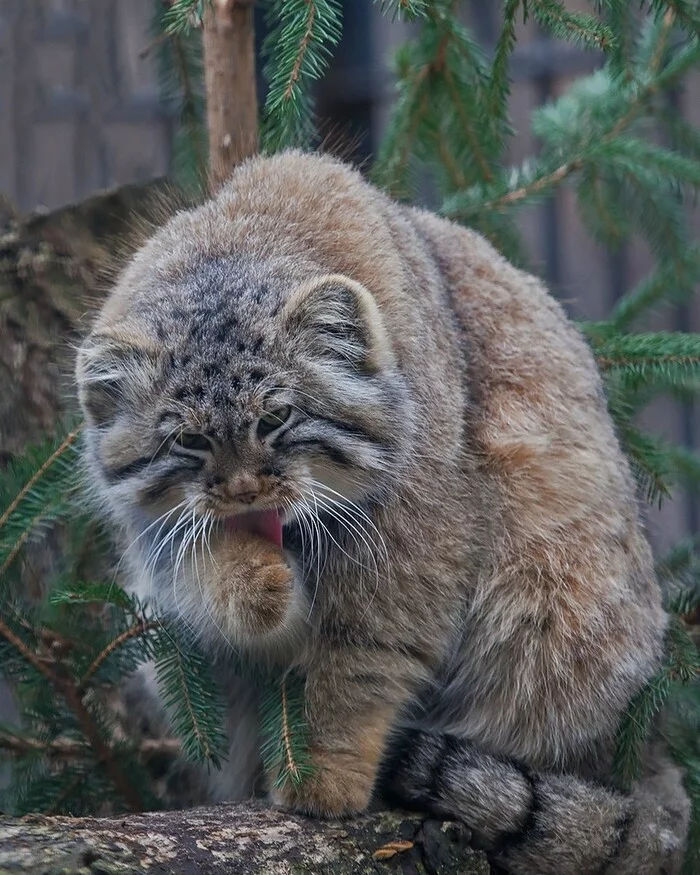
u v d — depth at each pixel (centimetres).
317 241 637
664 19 830
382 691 609
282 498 580
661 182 883
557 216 1412
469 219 831
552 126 888
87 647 620
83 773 663
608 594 657
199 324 595
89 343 618
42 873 436
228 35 726
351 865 540
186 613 614
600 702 652
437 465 621
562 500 658
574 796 614
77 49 1450
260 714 629
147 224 718
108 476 614
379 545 608
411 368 621
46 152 1463
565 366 695
